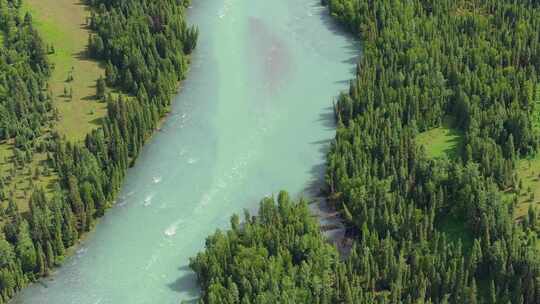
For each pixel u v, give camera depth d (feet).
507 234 539.70
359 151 615.98
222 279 530.68
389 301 512.22
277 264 531.09
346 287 508.12
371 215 564.71
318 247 543.80
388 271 526.98
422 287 511.81
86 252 586.45
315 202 612.70
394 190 591.78
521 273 517.55
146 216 612.29
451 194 582.76
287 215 569.64
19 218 577.02
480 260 526.16
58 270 573.74
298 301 515.50
